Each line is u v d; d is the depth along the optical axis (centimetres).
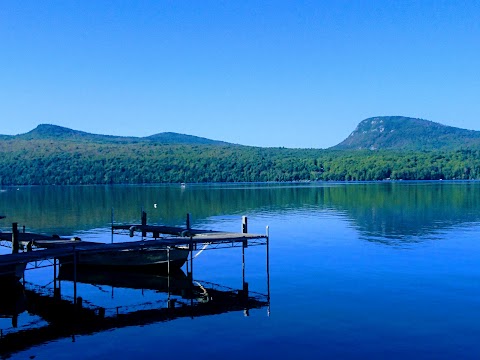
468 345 2481
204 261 4738
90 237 6234
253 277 4012
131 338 2634
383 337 2600
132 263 4253
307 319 2891
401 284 3662
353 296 3353
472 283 3666
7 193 19538
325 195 15000
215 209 10469
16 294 3609
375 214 8831
